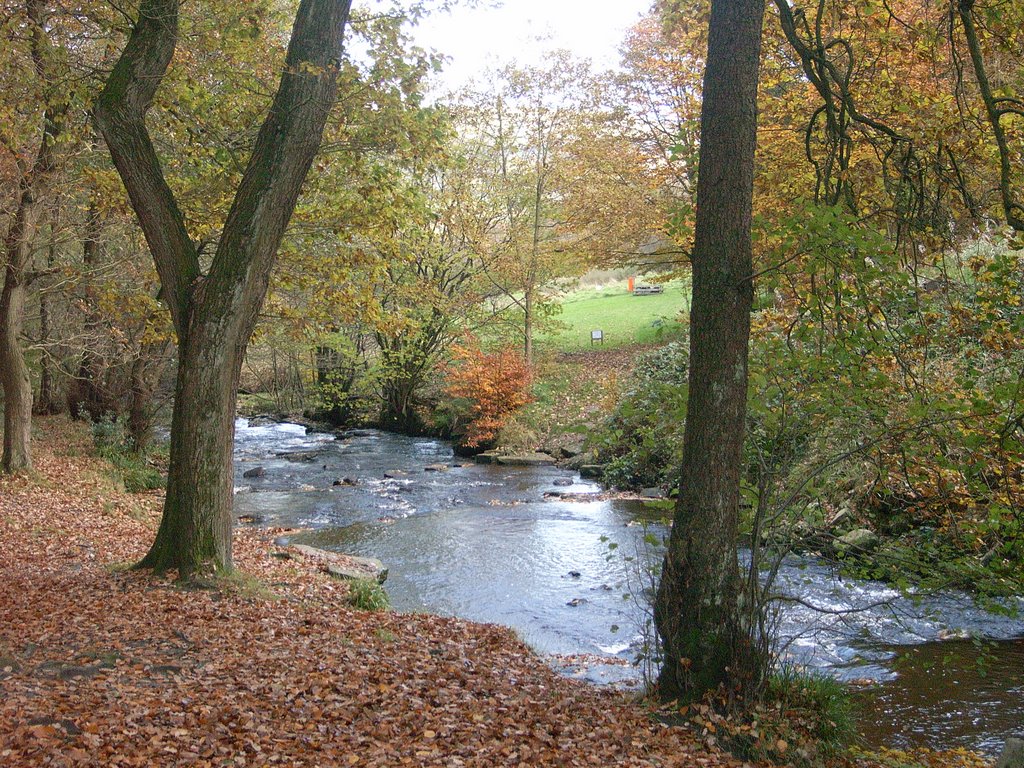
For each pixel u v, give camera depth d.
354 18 11.33
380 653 8.55
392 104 12.29
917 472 7.91
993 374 9.62
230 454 10.89
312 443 32.28
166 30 10.41
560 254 30.05
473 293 32.12
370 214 14.27
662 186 22.81
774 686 7.45
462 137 30.50
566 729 6.70
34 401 28.27
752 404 7.33
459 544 16.33
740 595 7.06
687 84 18.56
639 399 7.99
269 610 9.90
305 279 15.29
